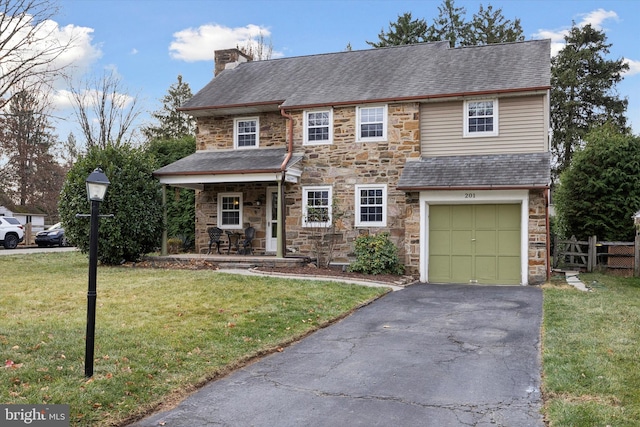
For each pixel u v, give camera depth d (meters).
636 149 15.89
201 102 18.20
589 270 15.46
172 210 21.02
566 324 8.07
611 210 15.91
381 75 17.03
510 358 6.60
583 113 33.72
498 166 13.94
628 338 7.10
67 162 40.12
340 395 5.38
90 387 5.05
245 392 5.47
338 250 15.91
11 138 25.52
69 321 7.54
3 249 25.11
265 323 8.06
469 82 15.14
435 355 6.79
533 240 13.22
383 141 15.57
